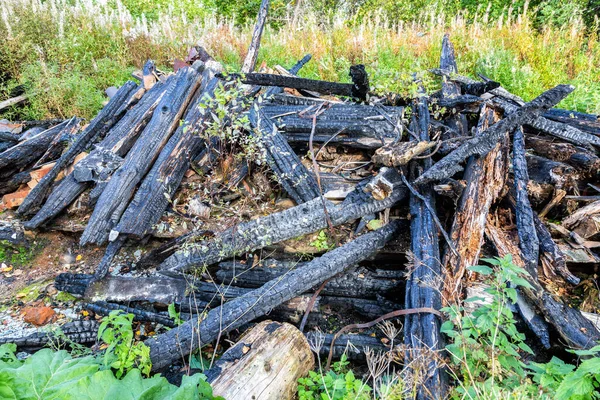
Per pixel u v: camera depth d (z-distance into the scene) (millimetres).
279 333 2551
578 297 2832
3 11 6965
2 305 3291
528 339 2609
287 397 2381
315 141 3883
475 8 10930
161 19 8438
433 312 2482
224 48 7672
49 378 1959
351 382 2188
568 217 3203
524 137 3885
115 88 6137
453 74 5031
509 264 2137
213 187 3852
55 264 3668
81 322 3014
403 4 11469
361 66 3934
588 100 5051
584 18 8367
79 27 7652
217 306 3018
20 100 6168
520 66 6422
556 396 1714
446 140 3727
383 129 3711
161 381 2008
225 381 2252
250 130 3725
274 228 3240
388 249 3242
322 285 3057
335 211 3279
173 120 4219
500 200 3385
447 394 2148
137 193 3615
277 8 13070
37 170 4410
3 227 3838
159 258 3402
